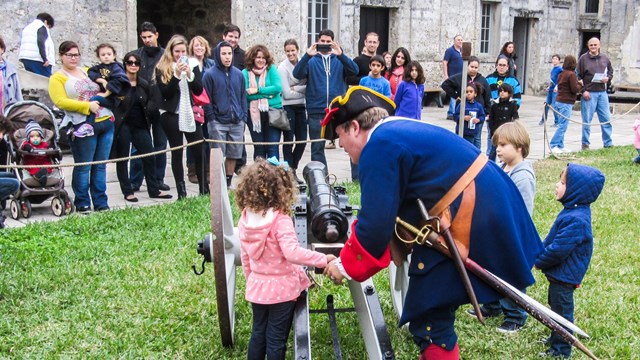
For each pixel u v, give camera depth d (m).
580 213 4.08
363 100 3.24
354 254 3.09
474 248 3.10
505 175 3.26
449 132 3.21
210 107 8.26
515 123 4.58
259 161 3.72
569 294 4.16
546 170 10.03
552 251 4.07
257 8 15.32
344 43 17.17
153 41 8.71
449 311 3.27
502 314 4.85
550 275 4.17
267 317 3.73
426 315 3.27
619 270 5.62
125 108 7.75
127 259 5.74
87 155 7.39
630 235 6.58
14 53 12.23
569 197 4.11
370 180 3.03
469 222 3.07
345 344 4.34
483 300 3.12
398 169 3.04
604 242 6.31
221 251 3.77
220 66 8.27
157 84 7.87
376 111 3.22
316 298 5.00
